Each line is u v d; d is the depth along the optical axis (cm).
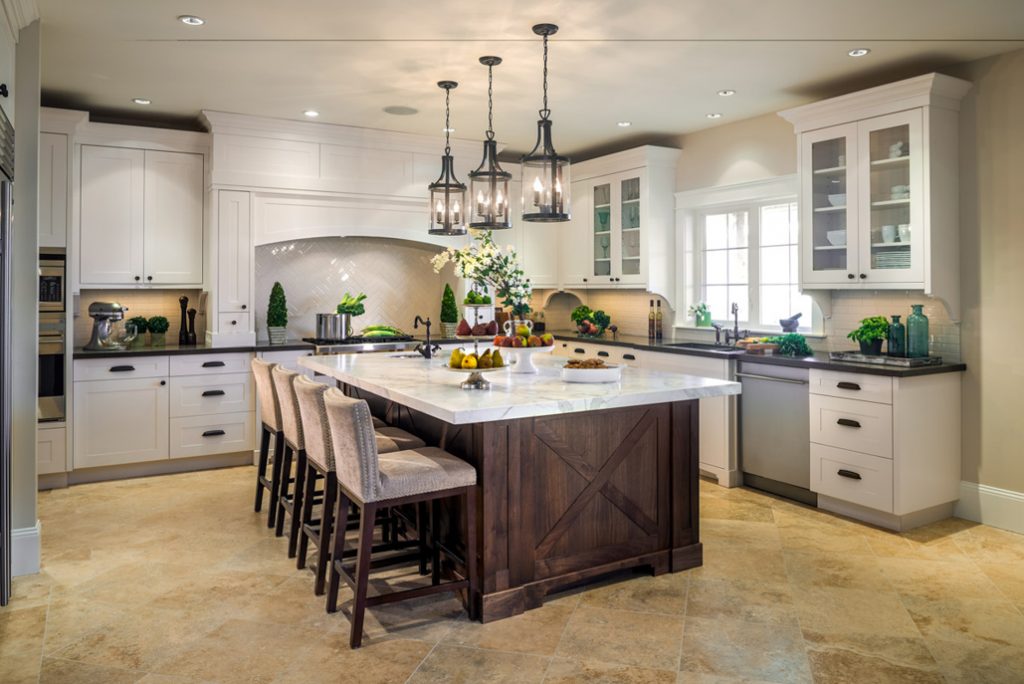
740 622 284
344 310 593
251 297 543
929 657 256
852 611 293
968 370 411
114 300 548
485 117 535
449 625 281
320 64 415
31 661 252
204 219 542
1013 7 334
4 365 285
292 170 550
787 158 510
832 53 395
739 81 446
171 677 242
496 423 285
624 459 320
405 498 271
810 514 423
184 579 326
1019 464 392
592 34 367
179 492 466
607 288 631
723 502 448
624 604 300
